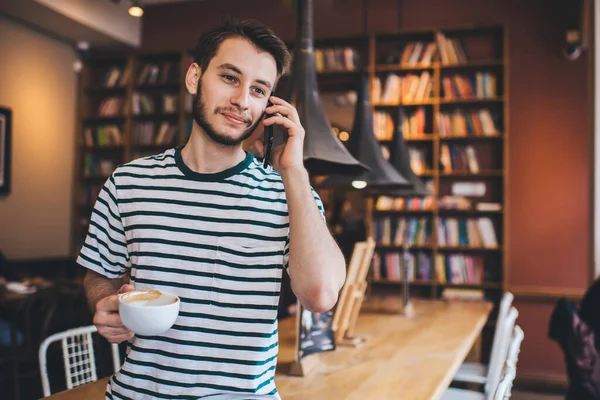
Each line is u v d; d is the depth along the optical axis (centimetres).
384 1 564
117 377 122
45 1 524
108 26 596
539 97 525
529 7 530
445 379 206
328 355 242
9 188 573
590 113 441
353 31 571
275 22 592
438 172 527
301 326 209
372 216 564
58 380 459
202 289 116
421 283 527
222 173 121
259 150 171
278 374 209
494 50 538
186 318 116
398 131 372
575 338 329
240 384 114
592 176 434
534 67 527
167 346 116
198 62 124
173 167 123
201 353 115
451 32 547
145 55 625
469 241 523
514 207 530
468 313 372
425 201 533
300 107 243
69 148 655
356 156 303
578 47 495
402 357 239
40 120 614
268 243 118
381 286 557
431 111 546
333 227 563
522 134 529
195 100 122
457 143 546
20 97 588
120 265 129
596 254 428
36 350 408
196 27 620
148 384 117
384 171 297
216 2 614
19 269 569
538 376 513
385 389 191
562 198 518
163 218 120
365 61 570
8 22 570
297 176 116
